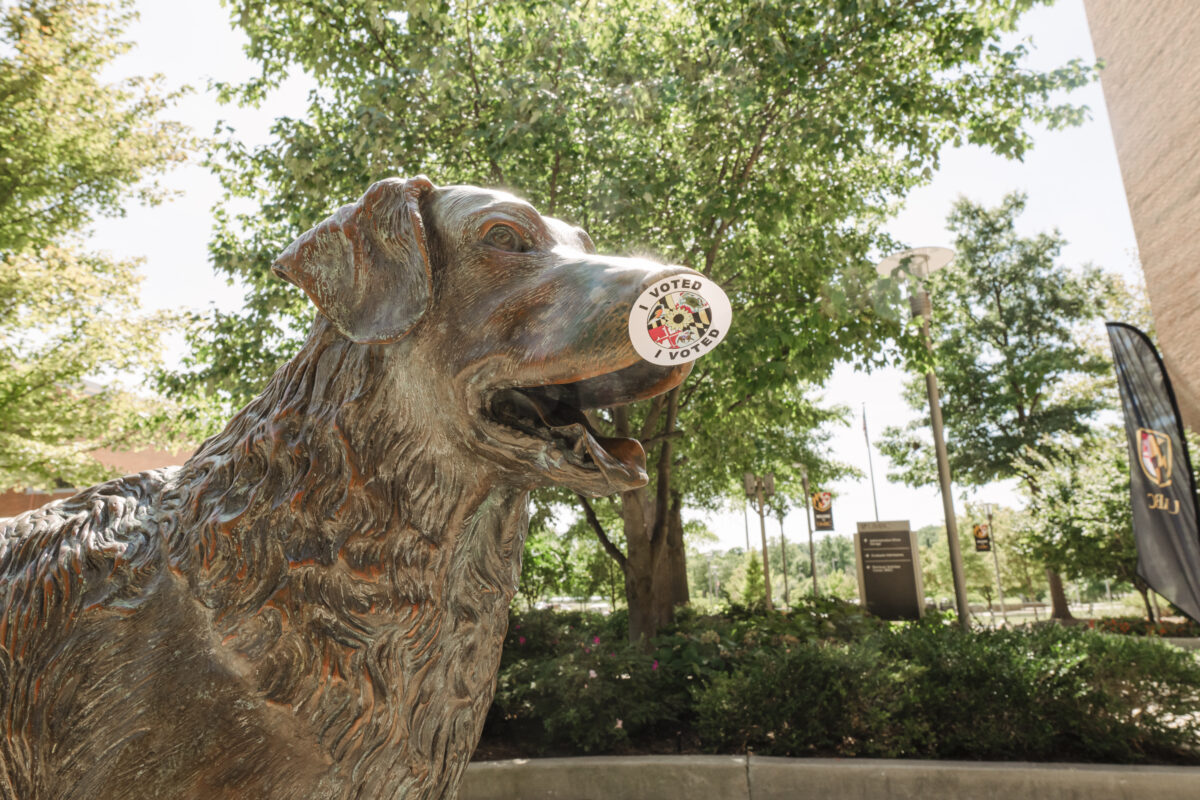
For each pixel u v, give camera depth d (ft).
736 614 43.60
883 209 34.58
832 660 16.47
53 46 37.24
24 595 4.35
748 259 25.75
